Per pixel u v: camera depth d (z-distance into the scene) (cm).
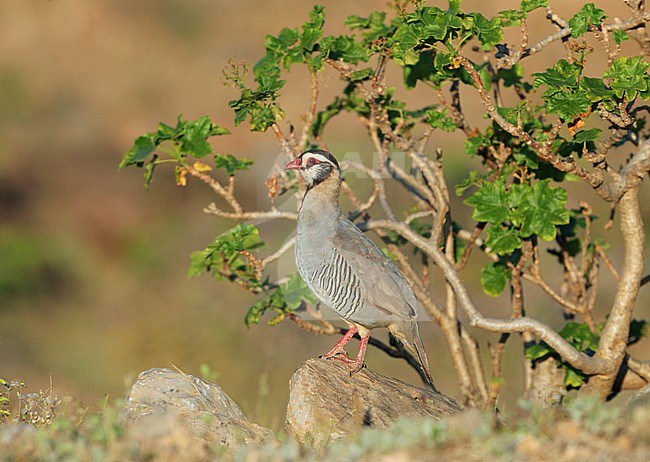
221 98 4503
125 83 4584
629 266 1577
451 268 1625
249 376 2725
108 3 5081
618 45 1517
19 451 1090
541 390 1595
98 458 1054
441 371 2666
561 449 1033
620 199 1559
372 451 1060
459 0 1495
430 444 1054
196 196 3678
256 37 4919
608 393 1642
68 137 4216
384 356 2717
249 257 1669
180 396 1391
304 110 4075
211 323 2947
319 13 1692
